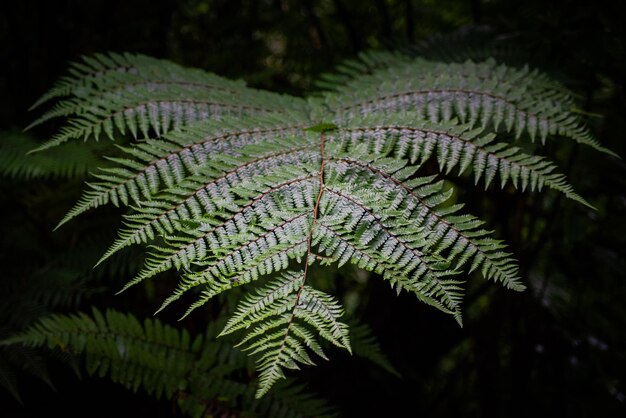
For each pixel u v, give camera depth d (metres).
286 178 1.37
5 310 2.45
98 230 2.81
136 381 2.30
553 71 2.31
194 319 2.83
